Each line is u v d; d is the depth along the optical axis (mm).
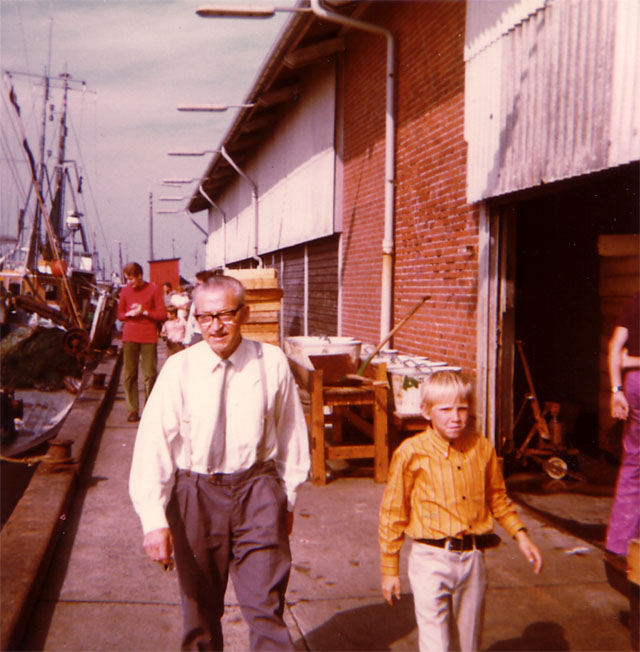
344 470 6625
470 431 2705
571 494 5777
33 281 28297
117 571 4238
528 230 7703
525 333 7711
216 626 2711
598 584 4074
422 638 2564
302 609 3762
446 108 7039
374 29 8297
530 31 5441
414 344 7926
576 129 4883
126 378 9023
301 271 14016
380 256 9125
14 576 3721
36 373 16422
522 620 3631
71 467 6012
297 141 13547
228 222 25297
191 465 2627
